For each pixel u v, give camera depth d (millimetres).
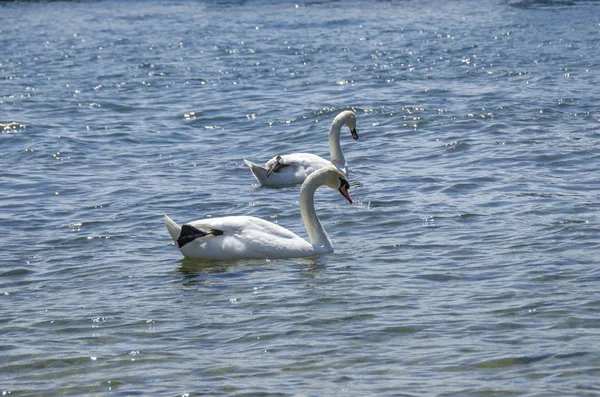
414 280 13242
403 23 48906
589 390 9508
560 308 11812
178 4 61250
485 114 26359
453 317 11703
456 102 28578
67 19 55562
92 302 12805
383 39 43469
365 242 15375
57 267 14500
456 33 44562
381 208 17359
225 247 14594
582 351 10469
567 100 27984
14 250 15422
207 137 25594
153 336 11508
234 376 10203
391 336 11188
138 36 47500
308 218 14914
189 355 10875
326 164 19875
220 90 32688
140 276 13961
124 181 20391
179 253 15141
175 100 31109
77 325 11969
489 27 46250
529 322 11414
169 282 13617
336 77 34250
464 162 21031
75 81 35281
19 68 38750
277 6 58562
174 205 18266
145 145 24609
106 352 11055
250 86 33188
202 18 54156
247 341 11227
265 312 12180
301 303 12453
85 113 29203
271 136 25500
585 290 12438
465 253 14422
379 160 21891
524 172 19719
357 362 10461
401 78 33562
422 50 39719
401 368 10250
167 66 38094
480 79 32719
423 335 11164
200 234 14422
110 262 14695
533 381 9773
